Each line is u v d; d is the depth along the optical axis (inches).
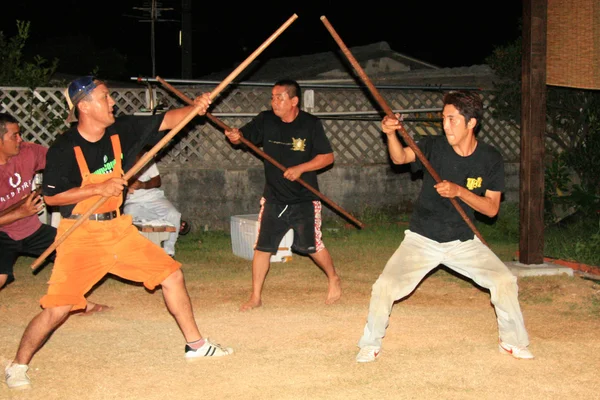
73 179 179.9
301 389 182.2
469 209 199.8
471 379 188.5
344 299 272.8
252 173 420.2
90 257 183.6
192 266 330.6
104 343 220.5
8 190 245.8
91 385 186.2
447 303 265.4
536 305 262.1
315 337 225.3
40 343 185.6
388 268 198.2
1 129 239.3
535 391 180.7
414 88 442.3
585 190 417.1
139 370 196.9
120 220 187.2
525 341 202.1
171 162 411.5
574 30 327.6
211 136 418.0
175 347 216.5
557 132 461.1
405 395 178.1
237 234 350.3
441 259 199.3
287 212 257.3
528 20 296.0
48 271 321.7
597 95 415.8
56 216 335.9
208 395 179.0
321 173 432.5
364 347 200.5
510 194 468.1
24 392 181.6
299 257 348.5
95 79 178.5
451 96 190.9
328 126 438.6
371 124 446.9
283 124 256.2
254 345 217.5
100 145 181.3
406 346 215.6
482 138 463.2
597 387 183.5
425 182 198.8
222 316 250.4
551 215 401.4
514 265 305.3
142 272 191.9
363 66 644.1
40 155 253.9
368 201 443.8
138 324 241.4
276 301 270.4
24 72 393.4
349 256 347.9
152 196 338.3
